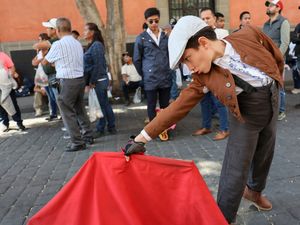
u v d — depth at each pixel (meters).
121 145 5.88
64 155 5.61
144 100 9.71
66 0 13.19
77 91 5.62
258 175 3.05
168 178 2.22
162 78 5.84
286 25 6.42
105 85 6.36
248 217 3.21
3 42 12.93
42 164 5.26
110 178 2.22
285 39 6.43
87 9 9.64
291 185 3.78
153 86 5.85
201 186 2.17
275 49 2.57
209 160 4.80
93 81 6.29
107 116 6.52
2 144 6.61
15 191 4.29
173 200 2.20
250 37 2.48
